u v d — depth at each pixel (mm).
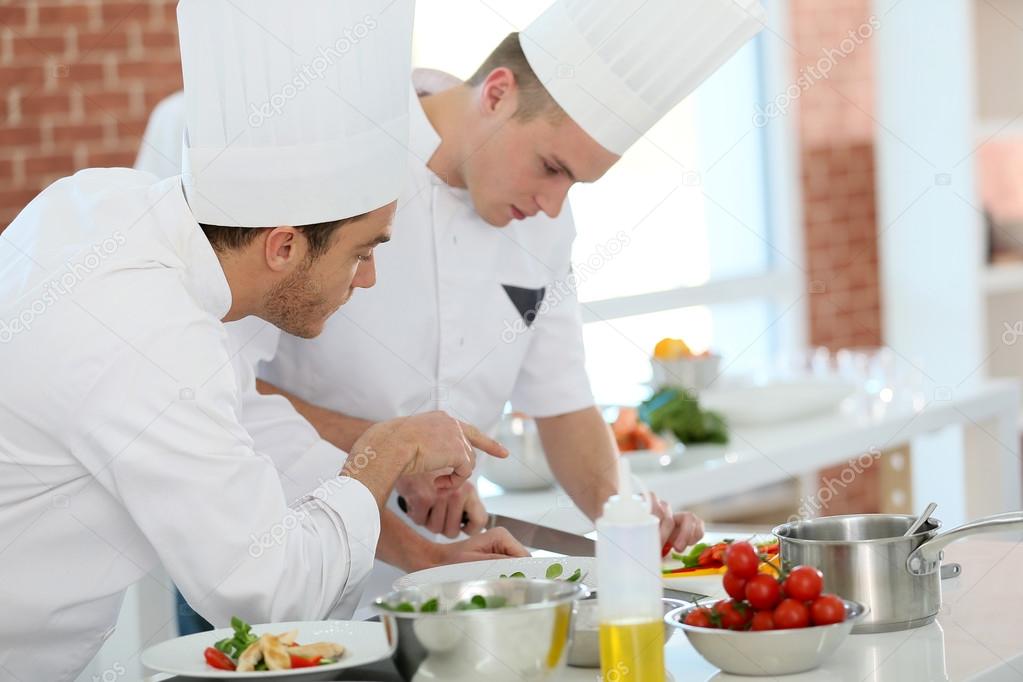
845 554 1272
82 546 1391
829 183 4617
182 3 1374
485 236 1902
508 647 1095
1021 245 4570
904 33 4516
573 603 1129
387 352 1883
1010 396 3684
